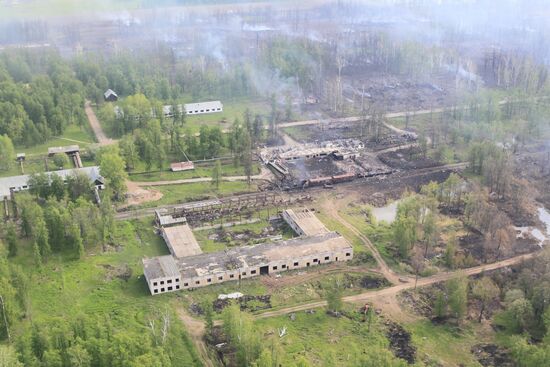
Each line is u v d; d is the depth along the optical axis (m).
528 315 154.62
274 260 179.00
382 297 169.00
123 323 153.12
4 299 143.00
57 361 124.00
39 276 172.38
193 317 159.38
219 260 178.88
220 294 168.88
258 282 174.75
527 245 197.00
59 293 165.38
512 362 144.88
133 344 128.25
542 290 154.62
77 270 176.38
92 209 189.12
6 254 173.50
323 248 185.50
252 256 181.12
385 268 182.88
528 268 173.12
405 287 173.75
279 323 156.50
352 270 181.38
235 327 141.00
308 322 157.75
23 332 147.88
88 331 134.12
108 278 173.88
